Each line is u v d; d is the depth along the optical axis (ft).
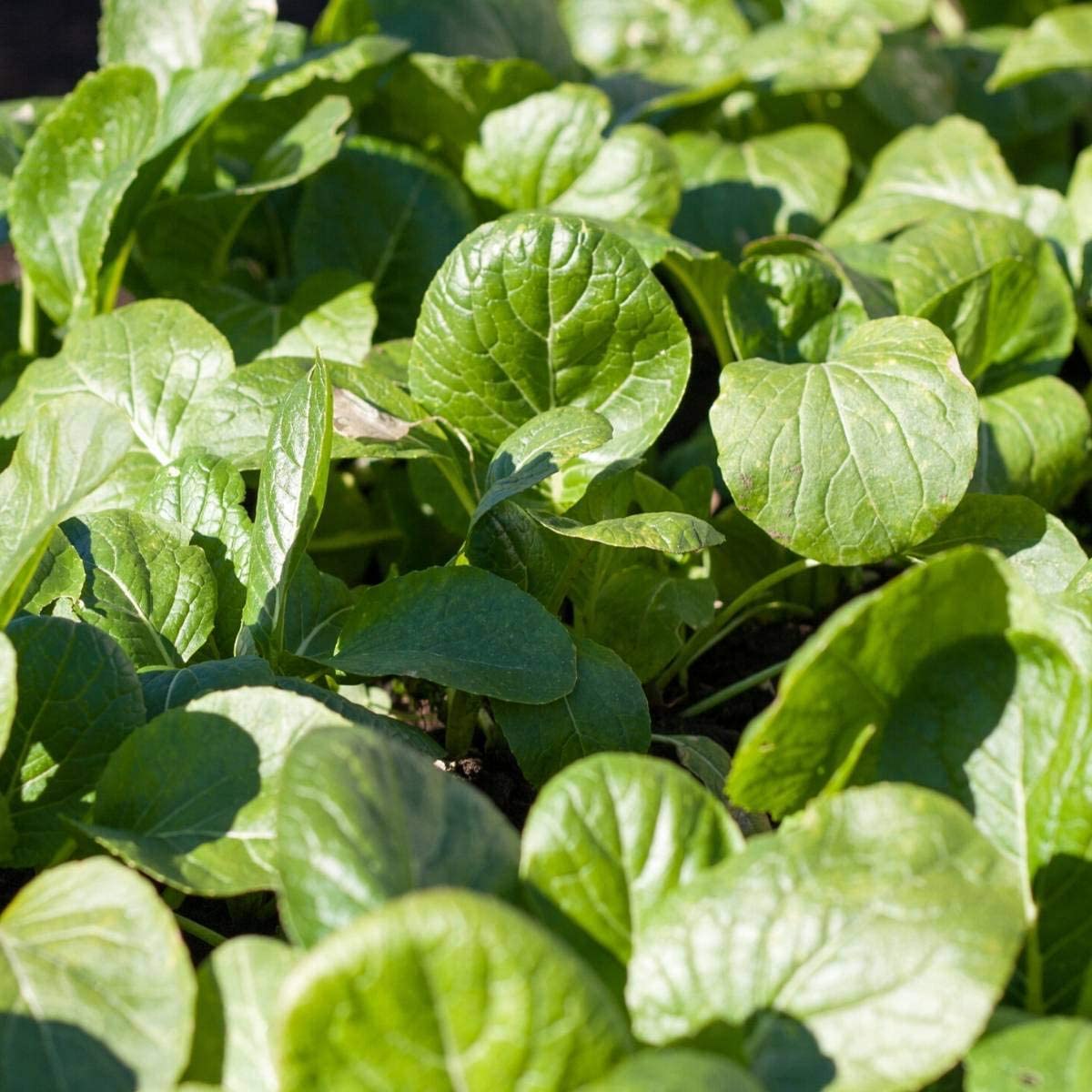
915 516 3.88
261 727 3.51
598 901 3.36
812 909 3.30
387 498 4.51
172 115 4.52
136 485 4.14
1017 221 4.49
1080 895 3.45
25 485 3.57
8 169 4.86
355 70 4.77
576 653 3.82
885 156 5.05
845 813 3.34
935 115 5.80
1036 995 3.45
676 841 3.37
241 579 3.91
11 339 4.87
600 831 3.37
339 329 4.47
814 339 4.27
